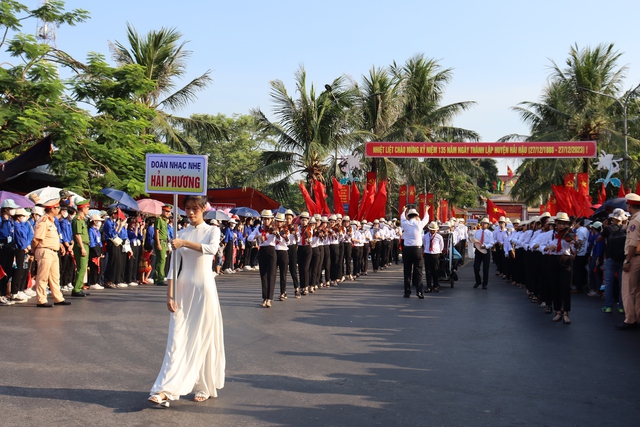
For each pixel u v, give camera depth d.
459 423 5.65
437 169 40.47
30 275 14.85
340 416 5.81
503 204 73.56
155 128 31.69
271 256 13.63
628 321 10.98
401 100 35.84
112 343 9.03
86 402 6.12
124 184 23.39
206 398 6.30
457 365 8.03
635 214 11.12
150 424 5.50
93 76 25.66
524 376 7.47
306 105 32.69
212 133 36.00
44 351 8.40
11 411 5.80
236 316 12.10
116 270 17.34
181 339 6.17
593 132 34.09
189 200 6.35
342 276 21.05
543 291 13.91
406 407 6.12
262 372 7.50
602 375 7.57
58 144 22.22
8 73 22.52
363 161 36.72
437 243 17.62
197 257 6.27
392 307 13.97
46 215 12.87
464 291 18.03
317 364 7.96
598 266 16.14
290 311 12.97
